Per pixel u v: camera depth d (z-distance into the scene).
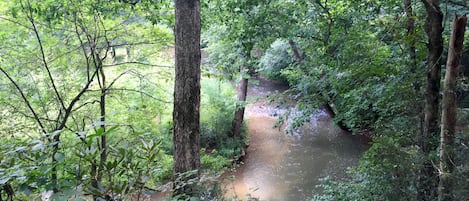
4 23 5.52
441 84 5.34
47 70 5.40
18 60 5.70
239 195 9.42
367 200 4.66
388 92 5.43
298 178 10.76
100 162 1.67
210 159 9.91
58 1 5.27
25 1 5.26
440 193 3.82
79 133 1.59
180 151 5.00
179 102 4.98
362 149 12.59
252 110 16.59
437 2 4.54
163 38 6.58
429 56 4.69
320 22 7.89
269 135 14.30
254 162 12.06
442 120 4.07
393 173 4.35
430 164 4.21
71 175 1.60
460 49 3.93
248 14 7.66
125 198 1.66
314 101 7.41
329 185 6.73
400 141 4.75
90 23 5.88
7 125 4.78
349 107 7.36
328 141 13.60
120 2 5.71
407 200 4.25
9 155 1.64
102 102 5.95
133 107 6.38
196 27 4.92
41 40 5.78
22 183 1.53
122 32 6.37
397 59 5.76
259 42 8.65
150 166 2.02
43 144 1.61
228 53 9.27
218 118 12.47
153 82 7.15
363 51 6.11
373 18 7.16
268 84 19.58
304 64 8.33
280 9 7.68
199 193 2.92
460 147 4.09
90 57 6.32
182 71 4.93
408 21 5.18
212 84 12.50
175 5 4.93
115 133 4.88
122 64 6.47
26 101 5.04
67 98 5.96
